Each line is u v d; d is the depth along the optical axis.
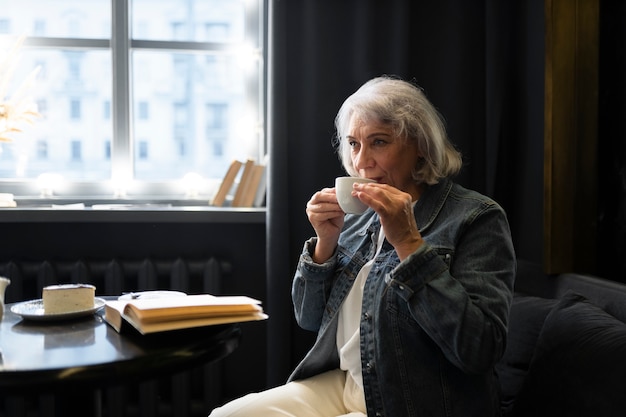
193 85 2.29
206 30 2.28
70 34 2.20
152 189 2.25
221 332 1.05
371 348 1.14
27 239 2.07
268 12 2.17
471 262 1.10
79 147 2.24
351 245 1.35
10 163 2.21
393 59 2.01
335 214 1.26
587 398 1.07
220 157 2.33
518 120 2.05
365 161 1.22
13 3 2.17
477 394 1.10
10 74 2.00
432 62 2.06
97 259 2.03
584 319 1.21
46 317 1.13
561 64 1.61
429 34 2.06
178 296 1.26
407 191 1.27
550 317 1.31
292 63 2.02
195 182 2.21
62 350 0.95
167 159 2.29
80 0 2.20
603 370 1.06
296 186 2.03
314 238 1.37
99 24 2.22
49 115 2.22
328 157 2.04
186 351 0.96
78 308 1.19
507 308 1.07
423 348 1.10
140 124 2.27
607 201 1.59
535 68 1.94
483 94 2.06
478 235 1.13
